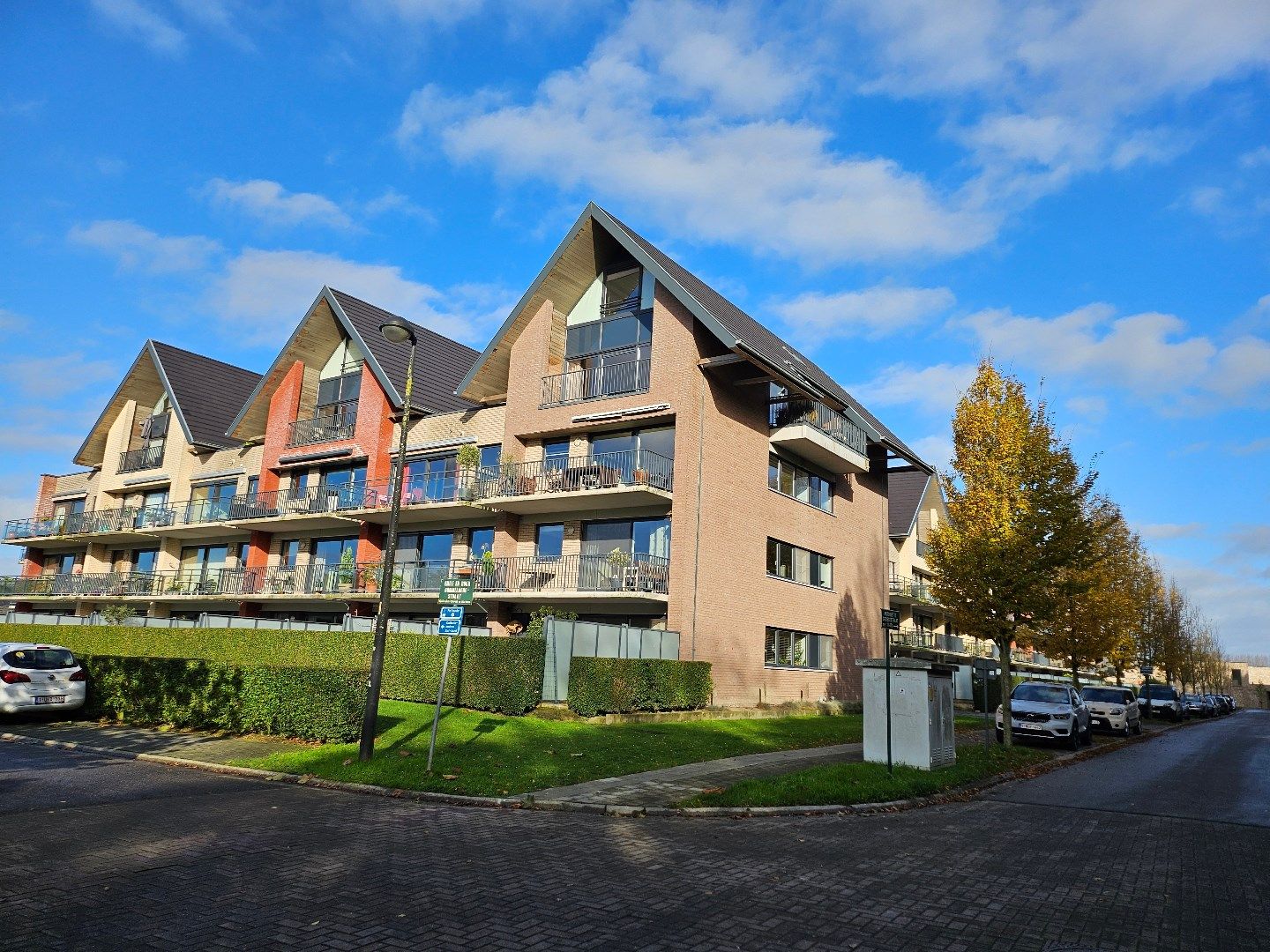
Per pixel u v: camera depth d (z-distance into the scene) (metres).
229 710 15.87
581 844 8.47
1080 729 20.98
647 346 25.08
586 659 18.56
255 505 33.34
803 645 27.77
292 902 6.19
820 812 10.67
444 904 6.27
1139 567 40.34
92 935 5.37
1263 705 94.12
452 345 36.47
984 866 7.94
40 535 43.12
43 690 17.59
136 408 43.28
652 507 24.12
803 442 26.73
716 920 6.11
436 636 20.69
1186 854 8.75
